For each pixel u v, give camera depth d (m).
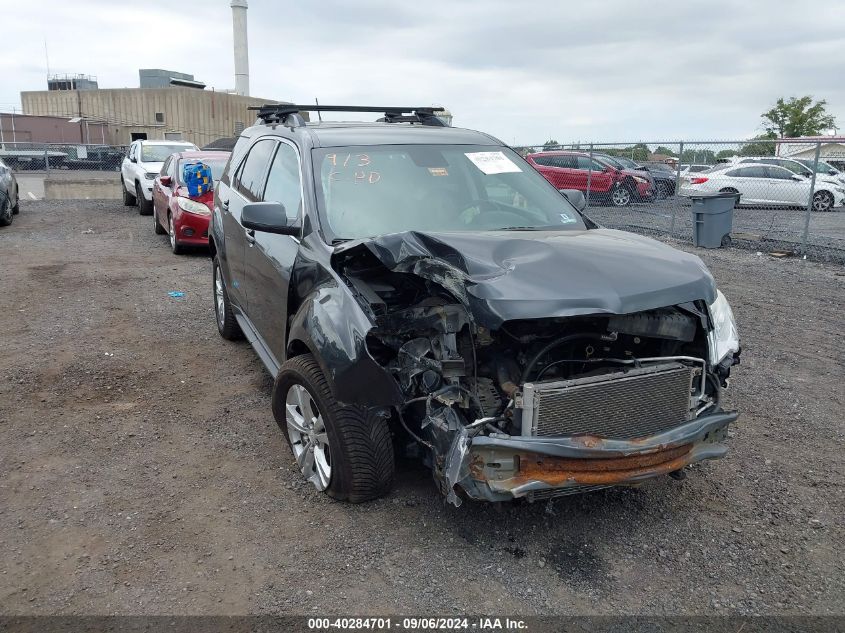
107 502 3.71
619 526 3.53
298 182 4.34
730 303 8.33
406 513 3.59
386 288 3.52
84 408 4.95
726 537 3.46
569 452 2.97
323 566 3.19
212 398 5.17
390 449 3.51
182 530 3.46
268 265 4.40
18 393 5.18
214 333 6.80
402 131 4.86
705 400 3.46
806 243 12.48
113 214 16.80
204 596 2.98
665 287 3.11
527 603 2.97
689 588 3.08
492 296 2.93
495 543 3.37
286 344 4.16
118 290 8.56
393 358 3.34
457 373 3.16
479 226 4.18
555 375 3.34
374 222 4.03
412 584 3.07
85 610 2.89
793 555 3.33
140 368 5.78
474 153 4.77
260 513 3.61
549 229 4.25
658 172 22.47
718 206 12.62
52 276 9.28
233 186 5.86
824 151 23.98
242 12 43.31
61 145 25.03
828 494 3.89
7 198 14.01
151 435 4.53
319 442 3.71
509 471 3.00
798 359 6.21
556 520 3.57
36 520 3.52
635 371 3.19
